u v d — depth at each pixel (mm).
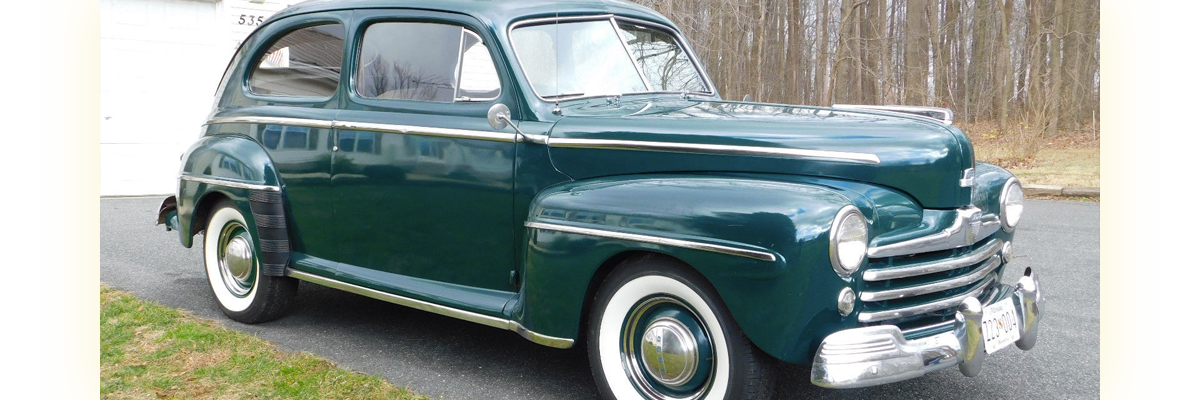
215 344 3752
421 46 3617
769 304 2512
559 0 3705
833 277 2516
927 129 2961
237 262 4238
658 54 3975
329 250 3932
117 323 4043
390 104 3658
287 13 4230
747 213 2539
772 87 23438
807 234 2457
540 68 3410
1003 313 2900
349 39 3846
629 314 2920
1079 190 9797
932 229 2820
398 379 3416
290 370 3400
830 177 2791
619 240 2779
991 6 22719
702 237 2598
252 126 4230
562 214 2965
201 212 4426
